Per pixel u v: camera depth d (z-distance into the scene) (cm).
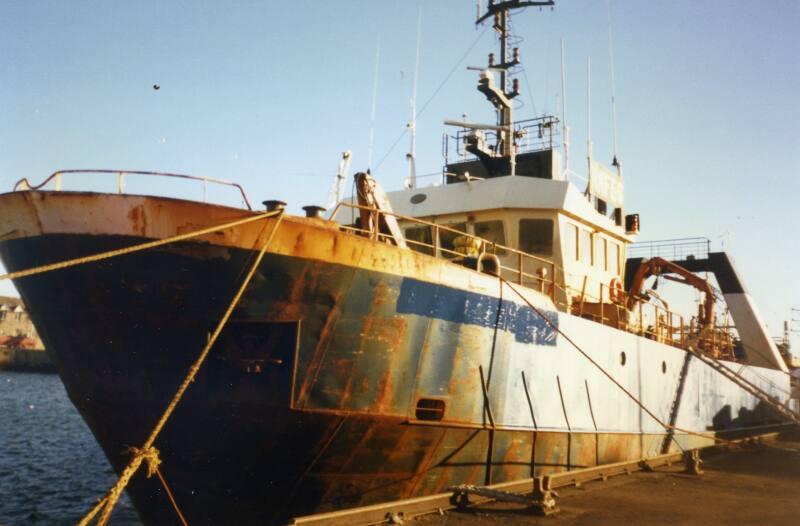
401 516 834
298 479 867
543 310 1167
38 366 7788
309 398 826
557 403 1190
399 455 930
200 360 709
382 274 864
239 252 779
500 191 1430
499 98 1705
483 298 1019
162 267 779
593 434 1301
